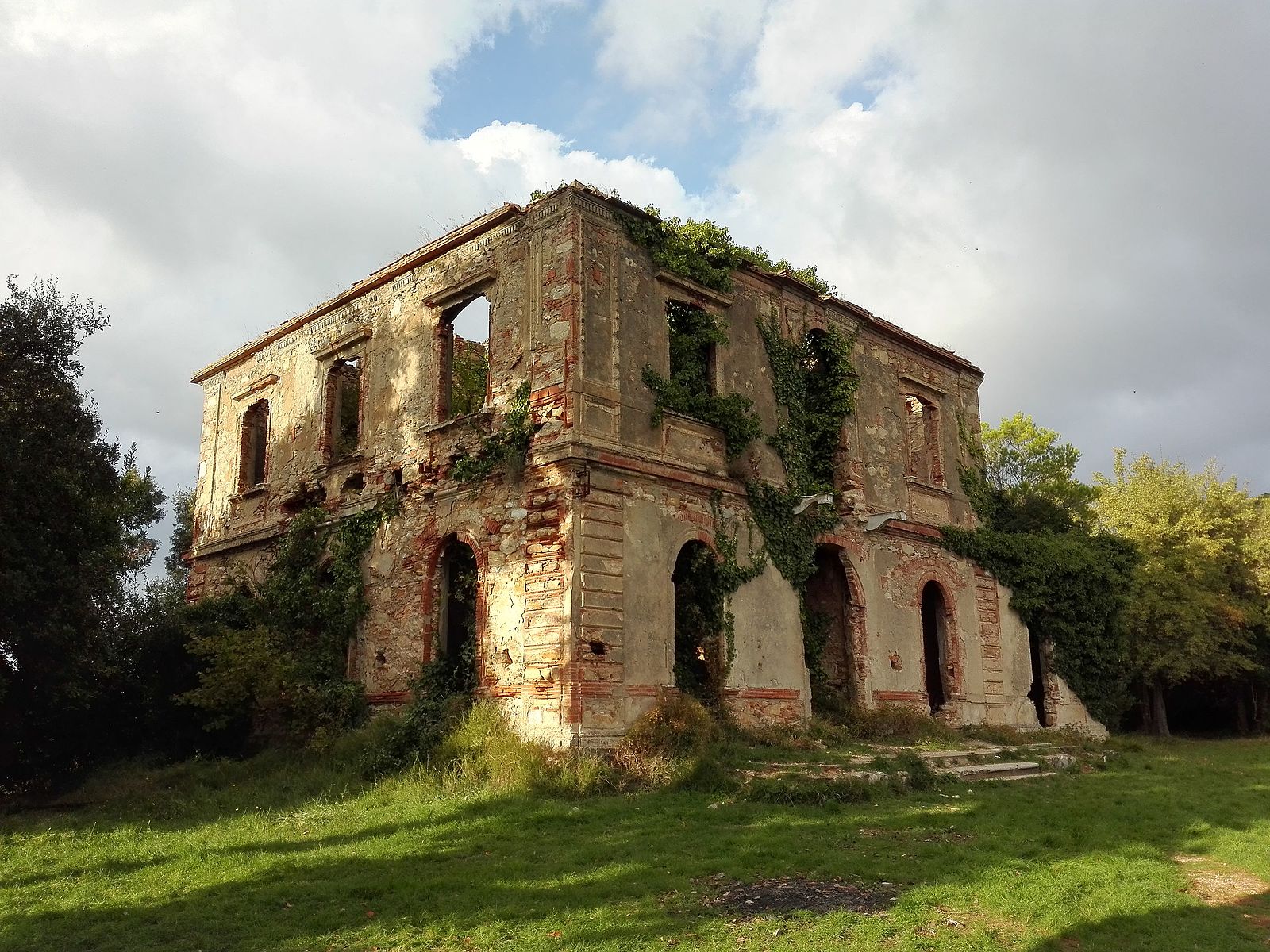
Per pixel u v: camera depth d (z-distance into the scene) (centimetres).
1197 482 3612
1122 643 2789
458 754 1531
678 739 1536
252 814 1325
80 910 844
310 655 1991
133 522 3130
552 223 1750
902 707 2077
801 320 2175
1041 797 1412
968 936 710
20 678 1692
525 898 834
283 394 2425
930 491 2442
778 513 1962
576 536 1576
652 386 1778
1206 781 1667
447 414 1944
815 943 696
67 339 1761
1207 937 713
